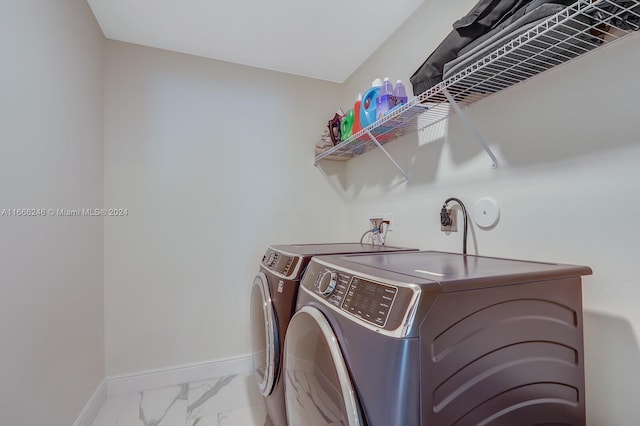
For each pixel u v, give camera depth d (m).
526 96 1.13
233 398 1.89
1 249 0.97
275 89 2.41
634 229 0.84
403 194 1.84
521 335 0.77
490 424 0.72
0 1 0.97
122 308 1.97
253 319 1.76
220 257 2.22
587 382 0.94
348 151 2.24
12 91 1.03
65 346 1.39
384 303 0.70
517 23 0.87
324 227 2.53
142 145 2.04
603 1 0.71
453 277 0.73
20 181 1.07
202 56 2.20
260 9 1.72
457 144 1.44
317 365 0.90
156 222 2.06
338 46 2.09
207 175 2.20
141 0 1.64
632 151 0.85
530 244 1.11
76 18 1.53
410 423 0.61
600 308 0.91
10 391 1.01
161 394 1.94
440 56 1.21
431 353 0.64
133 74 2.03
